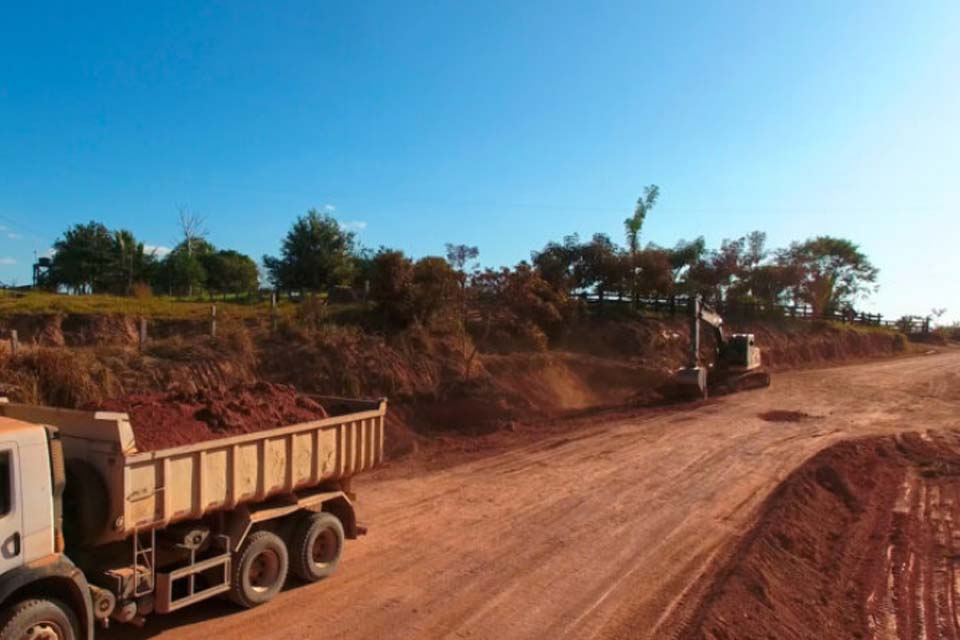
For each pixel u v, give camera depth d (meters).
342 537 9.19
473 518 11.77
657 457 16.97
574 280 38.47
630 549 10.41
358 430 9.48
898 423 23.19
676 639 7.49
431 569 9.34
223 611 7.77
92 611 6.03
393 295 24.61
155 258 52.41
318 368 19.28
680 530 11.42
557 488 13.91
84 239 51.50
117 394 15.16
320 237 43.94
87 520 6.23
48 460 5.76
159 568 7.16
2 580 5.33
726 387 29.33
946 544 11.42
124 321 21.19
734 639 7.59
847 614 8.70
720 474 15.39
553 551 10.22
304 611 7.85
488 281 26.02
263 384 9.59
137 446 6.83
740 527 11.70
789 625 8.16
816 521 12.34
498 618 7.88
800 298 52.75
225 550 7.56
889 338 54.88
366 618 7.73
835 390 30.80
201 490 7.08
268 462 7.93
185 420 7.73
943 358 49.00
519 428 20.31
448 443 18.25
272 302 26.39
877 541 11.50
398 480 14.35
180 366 17.03
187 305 27.55
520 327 27.56
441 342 23.58
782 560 10.20
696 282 44.78
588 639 7.44
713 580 9.26
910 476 16.28
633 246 40.00
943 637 8.07
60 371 14.48
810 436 20.14
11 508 5.43
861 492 14.58
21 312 20.80
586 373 27.92
